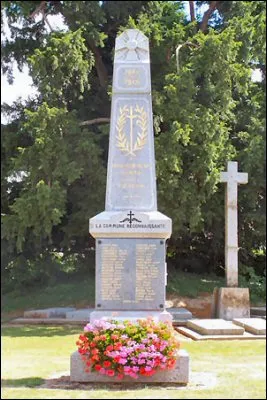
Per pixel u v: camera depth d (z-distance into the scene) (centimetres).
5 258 2427
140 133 1104
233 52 2075
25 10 2252
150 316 958
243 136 2227
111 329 884
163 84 2212
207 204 2256
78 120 2145
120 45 1139
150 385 866
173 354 873
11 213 2386
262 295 2370
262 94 2338
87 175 2130
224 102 2106
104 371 864
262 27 2219
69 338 1466
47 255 2452
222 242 2477
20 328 1688
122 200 1081
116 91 1121
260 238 2459
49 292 2312
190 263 2608
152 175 1090
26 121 2234
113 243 1023
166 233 1019
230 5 2430
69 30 2142
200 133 2053
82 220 2242
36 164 2036
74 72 2116
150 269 1019
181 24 2297
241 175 1862
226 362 1082
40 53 2005
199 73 2094
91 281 2405
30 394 792
